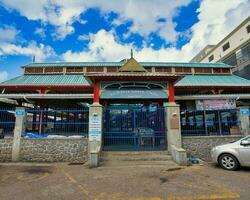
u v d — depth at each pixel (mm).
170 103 11508
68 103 17719
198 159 10672
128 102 14914
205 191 5820
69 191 5988
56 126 14281
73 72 19281
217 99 13758
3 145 10992
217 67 19812
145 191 5887
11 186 6504
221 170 8484
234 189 5961
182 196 5457
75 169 8969
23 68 18828
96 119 11102
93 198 5410
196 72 19750
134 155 10617
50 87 14828
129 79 11773
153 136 11625
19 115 11367
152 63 20781
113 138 11656
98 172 8289
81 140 11016
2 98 14656
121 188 6184
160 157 10359
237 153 8422
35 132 13867
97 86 11750
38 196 5582
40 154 10867
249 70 31750
